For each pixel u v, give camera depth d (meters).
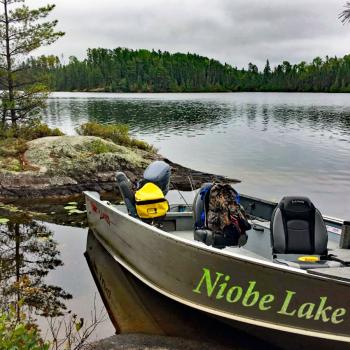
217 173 14.37
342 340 4.27
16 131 15.77
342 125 32.03
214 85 174.38
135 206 6.74
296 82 176.62
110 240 6.87
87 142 13.23
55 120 34.69
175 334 4.79
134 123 32.62
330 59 178.38
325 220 6.00
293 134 26.14
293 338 4.50
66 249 7.27
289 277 4.20
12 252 7.09
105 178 11.76
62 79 161.38
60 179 11.22
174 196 11.19
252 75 195.00
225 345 4.60
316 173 14.52
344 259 4.97
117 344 4.46
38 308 5.22
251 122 34.62
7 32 16.61
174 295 5.28
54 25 17.14
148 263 5.62
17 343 3.30
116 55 196.12
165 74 159.88
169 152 18.77
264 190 12.12
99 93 144.25
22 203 10.05
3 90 16.86
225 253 4.46
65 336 4.61
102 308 5.30
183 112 46.00
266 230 6.38
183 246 4.87
